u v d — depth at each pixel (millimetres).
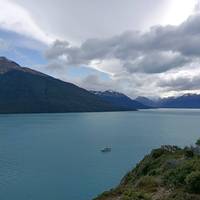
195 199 20094
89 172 104375
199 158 31172
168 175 25781
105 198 26578
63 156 136375
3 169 110438
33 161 124938
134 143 173000
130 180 38594
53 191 82500
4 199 76062
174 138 191750
